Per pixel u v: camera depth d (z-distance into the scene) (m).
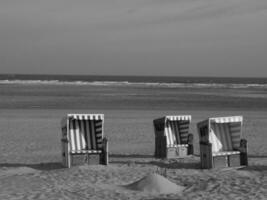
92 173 11.70
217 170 12.45
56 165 13.36
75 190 9.70
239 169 12.52
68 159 12.70
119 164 13.34
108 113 31.16
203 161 12.95
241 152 13.22
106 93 61.38
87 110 33.75
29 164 13.73
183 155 15.30
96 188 9.93
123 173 11.78
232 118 13.14
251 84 125.69
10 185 10.30
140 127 23.77
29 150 16.69
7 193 9.41
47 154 15.83
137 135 21.00
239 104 44.47
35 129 22.58
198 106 40.81
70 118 12.78
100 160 12.98
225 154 12.96
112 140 19.44
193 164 13.70
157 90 74.69
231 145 13.66
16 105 37.94
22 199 8.84
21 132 21.42
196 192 9.50
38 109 34.12
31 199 8.84
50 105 38.50
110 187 10.06
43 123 25.03
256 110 37.59
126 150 16.91
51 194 9.28
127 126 24.03
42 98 47.94
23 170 12.52
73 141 13.24
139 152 16.42
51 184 10.37
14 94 54.78
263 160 14.66
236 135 13.59
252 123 27.02
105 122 25.50
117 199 8.87
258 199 8.84
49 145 17.94
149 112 32.59
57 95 54.28
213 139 13.41
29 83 98.69
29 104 39.22
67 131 12.75
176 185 10.03
